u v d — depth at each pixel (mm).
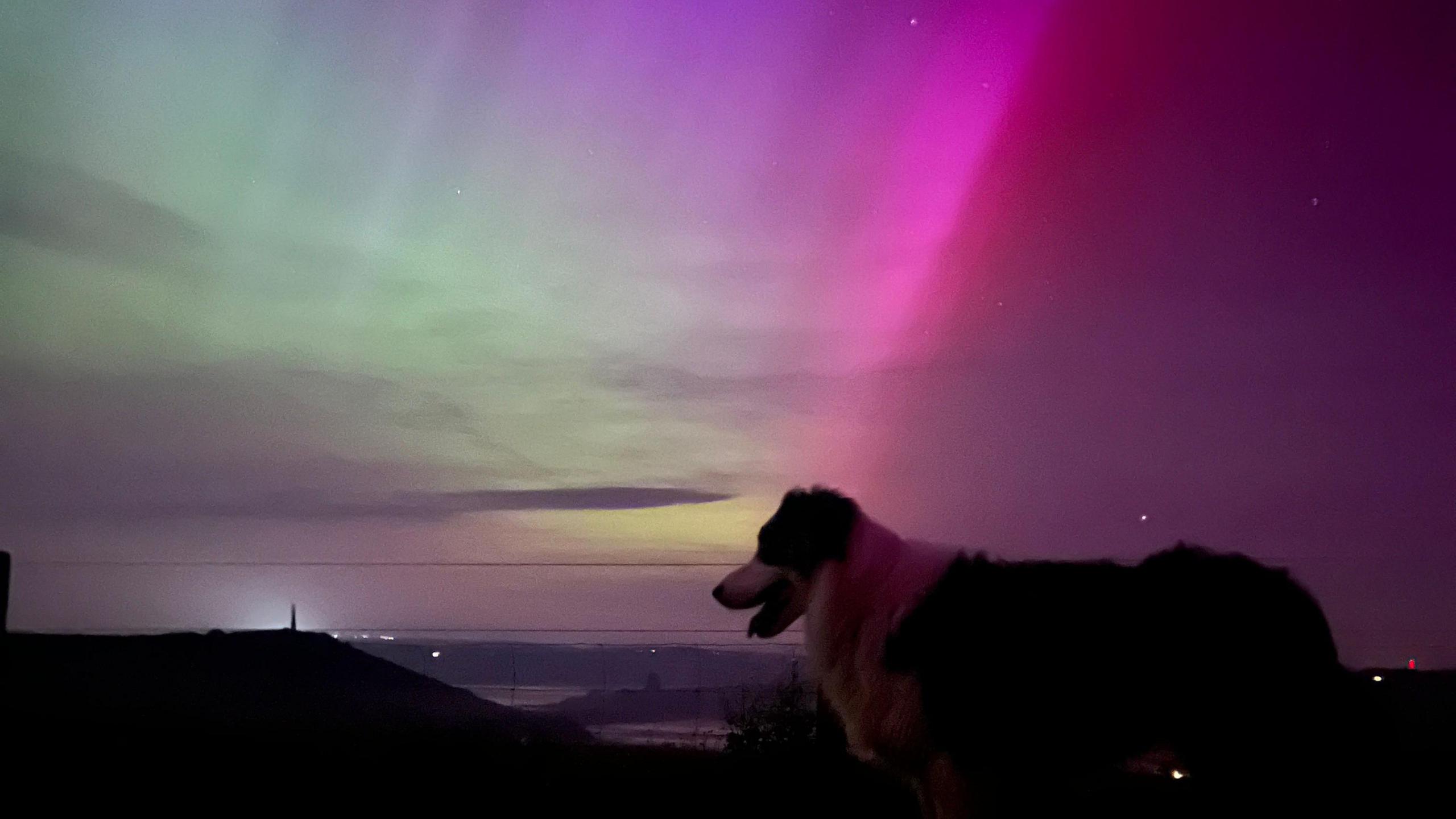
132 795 5113
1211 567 3807
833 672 4141
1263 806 3598
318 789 5426
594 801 5469
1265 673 3623
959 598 3934
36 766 5457
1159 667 3719
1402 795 3619
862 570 4094
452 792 5531
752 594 4309
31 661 7871
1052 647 3805
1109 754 3785
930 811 3980
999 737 3777
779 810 5391
